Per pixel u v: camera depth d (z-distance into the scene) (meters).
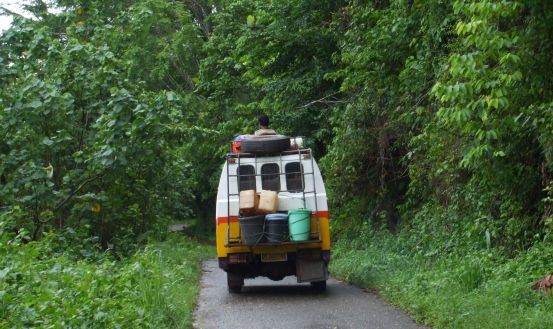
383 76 15.38
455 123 9.24
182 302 10.03
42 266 9.46
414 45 14.29
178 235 25.88
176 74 39.81
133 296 8.60
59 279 8.53
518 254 10.52
